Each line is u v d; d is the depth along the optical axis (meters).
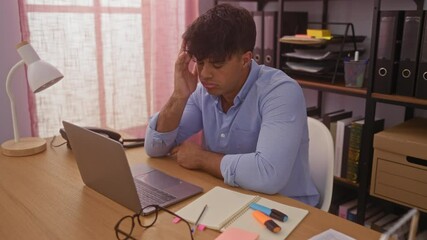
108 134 1.47
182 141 1.42
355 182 2.01
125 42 2.18
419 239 1.63
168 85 2.42
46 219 0.95
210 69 1.13
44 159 1.35
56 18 1.91
